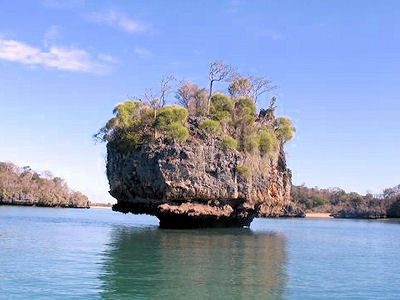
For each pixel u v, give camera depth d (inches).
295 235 2785.4
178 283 1043.3
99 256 1429.6
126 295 921.5
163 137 2610.7
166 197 2512.3
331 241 2439.7
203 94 3228.3
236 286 1034.7
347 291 1040.2
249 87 3558.1
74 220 3816.4
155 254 1503.4
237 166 2687.0
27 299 869.8
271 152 3031.5
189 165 2527.1
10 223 3051.2
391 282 1171.9
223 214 2677.2
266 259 1492.4
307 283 1108.5
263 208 3164.4
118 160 2768.2
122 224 3393.2
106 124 2849.4
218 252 1608.0
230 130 2901.1
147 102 2938.0
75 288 965.8
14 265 1223.5
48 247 1643.7
